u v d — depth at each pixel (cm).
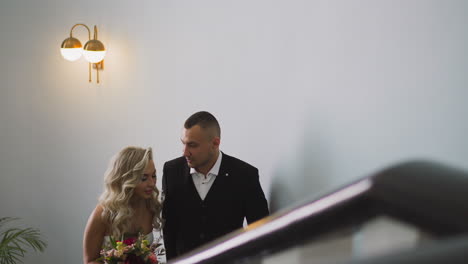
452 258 26
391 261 27
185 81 421
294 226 37
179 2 422
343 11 255
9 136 541
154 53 448
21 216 546
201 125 316
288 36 313
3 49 534
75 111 511
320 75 279
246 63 359
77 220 525
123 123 480
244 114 364
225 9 378
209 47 396
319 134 281
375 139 229
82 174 515
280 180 327
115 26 477
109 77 486
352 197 34
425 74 193
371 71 232
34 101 529
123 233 304
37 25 520
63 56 478
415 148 199
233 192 331
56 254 539
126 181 311
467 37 170
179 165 343
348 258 31
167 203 340
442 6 183
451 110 178
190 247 335
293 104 310
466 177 33
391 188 32
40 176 534
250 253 41
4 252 500
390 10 217
